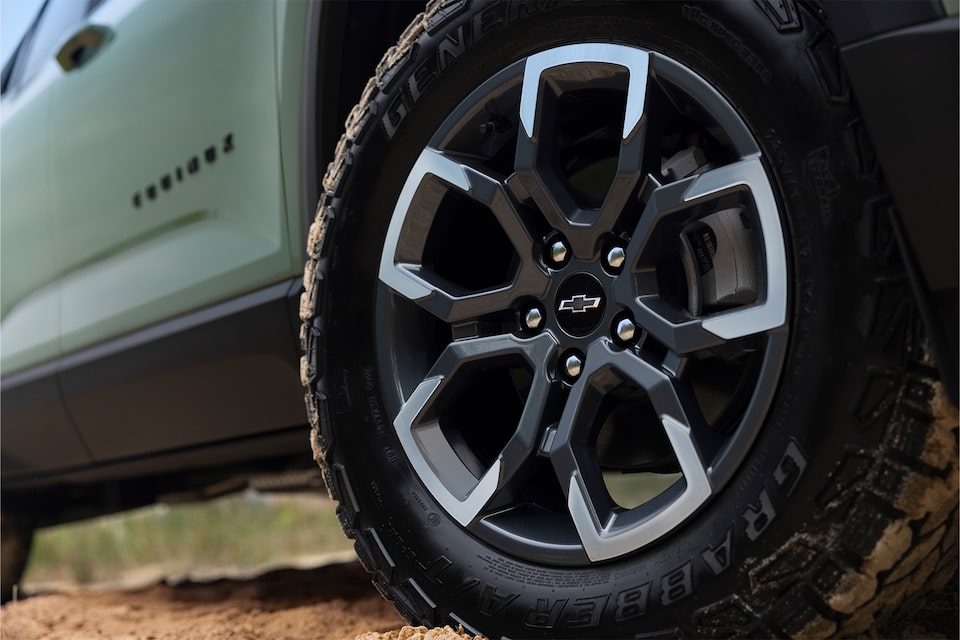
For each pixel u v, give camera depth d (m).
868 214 1.11
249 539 6.24
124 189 2.50
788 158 1.17
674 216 1.26
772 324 1.17
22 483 3.14
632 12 1.31
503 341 1.43
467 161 1.50
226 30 2.14
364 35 1.88
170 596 2.96
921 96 1.05
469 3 1.50
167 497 3.39
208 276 2.18
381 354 1.55
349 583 2.80
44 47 3.27
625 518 1.31
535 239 1.42
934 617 1.41
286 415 2.08
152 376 2.37
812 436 1.14
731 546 1.19
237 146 2.11
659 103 1.31
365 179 1.60
